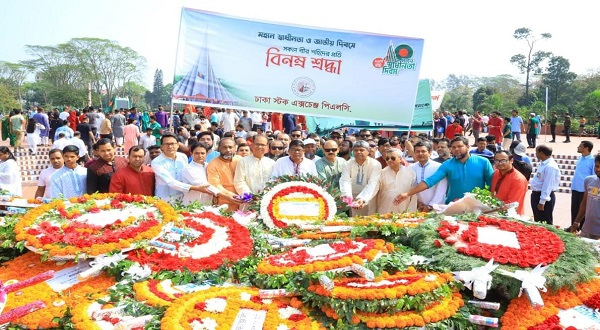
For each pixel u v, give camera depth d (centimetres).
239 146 935
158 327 406
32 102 9231
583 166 1016
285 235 620
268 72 1030
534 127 2564
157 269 502
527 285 436
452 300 445
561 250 504
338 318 416
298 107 1049
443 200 772
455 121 2608
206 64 1008
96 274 489
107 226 559
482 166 755
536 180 996
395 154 773
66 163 751
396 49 1048
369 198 744
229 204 775
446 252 500
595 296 463
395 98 1061
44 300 453
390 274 483
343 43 1041
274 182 736
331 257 489
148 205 641
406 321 412
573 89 7456
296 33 1030
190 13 994
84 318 412
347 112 1060
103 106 8519
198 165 755
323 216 670
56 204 612
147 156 1060
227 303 442
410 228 574
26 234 530
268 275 477
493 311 464
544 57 7994
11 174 859
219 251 539
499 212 650
